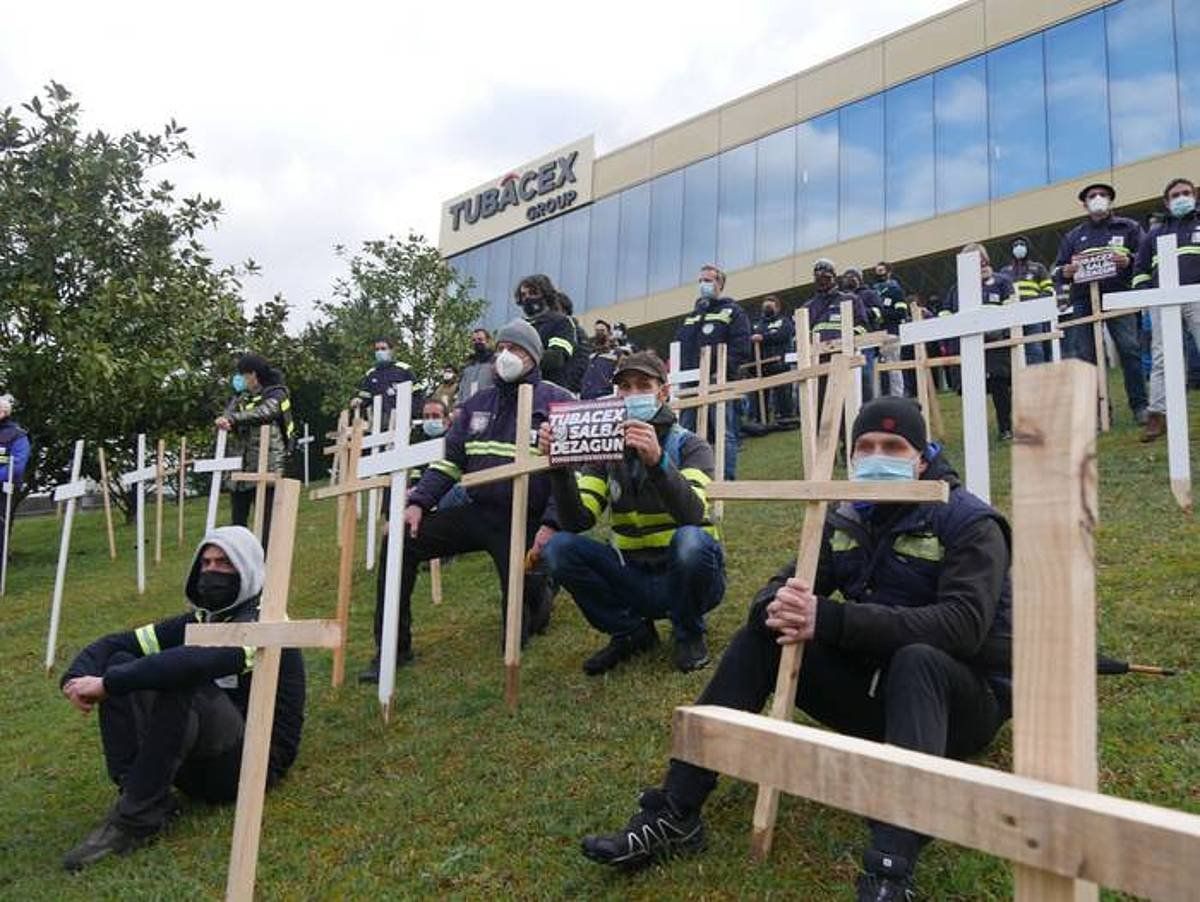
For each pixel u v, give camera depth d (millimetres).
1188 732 3383
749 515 8125
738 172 27531
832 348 8164
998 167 22094
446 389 13383
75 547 13852
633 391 4797
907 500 2982
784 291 26031
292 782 4406
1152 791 3088
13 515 13367
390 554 5148
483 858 3428
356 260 20484
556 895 3111
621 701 4617
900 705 2787
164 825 4039
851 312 6832
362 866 3521
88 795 4672
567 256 32344
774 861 3053
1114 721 3547
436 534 5785
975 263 4648
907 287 24422
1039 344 9227
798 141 26109
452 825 3715
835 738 1462
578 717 4523
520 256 34156
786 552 6750
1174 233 8148
